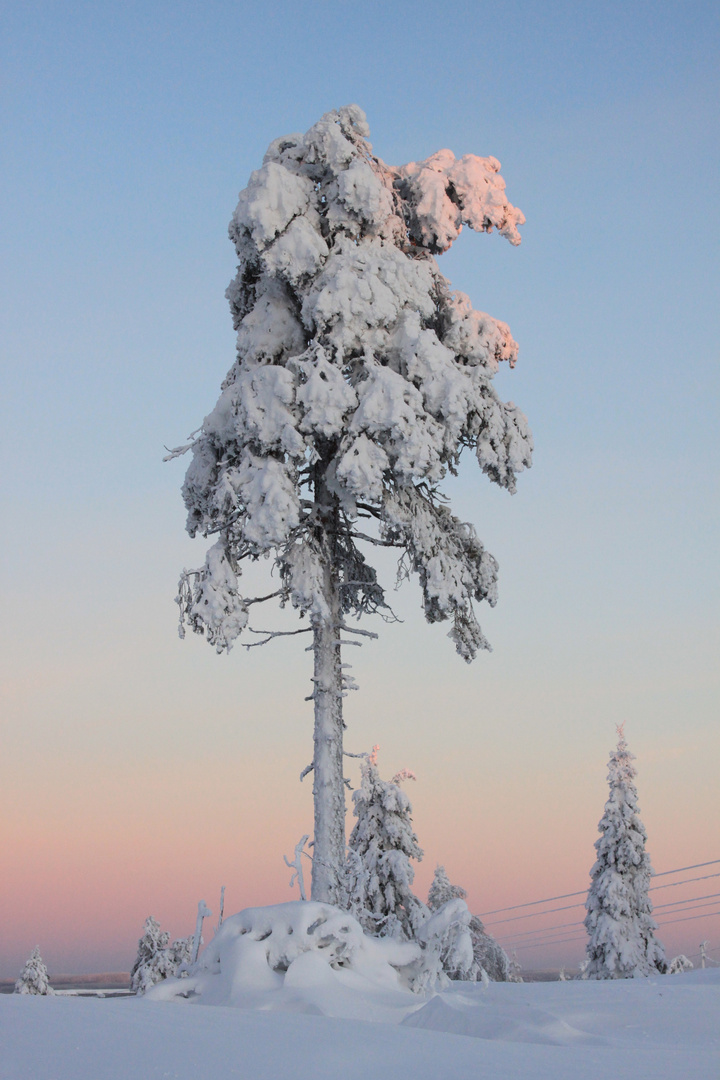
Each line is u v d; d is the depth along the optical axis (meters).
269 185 20.16
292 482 19.17
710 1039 8.99
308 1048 6.84
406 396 18.98
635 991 12.17
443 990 13.93
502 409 21.17
